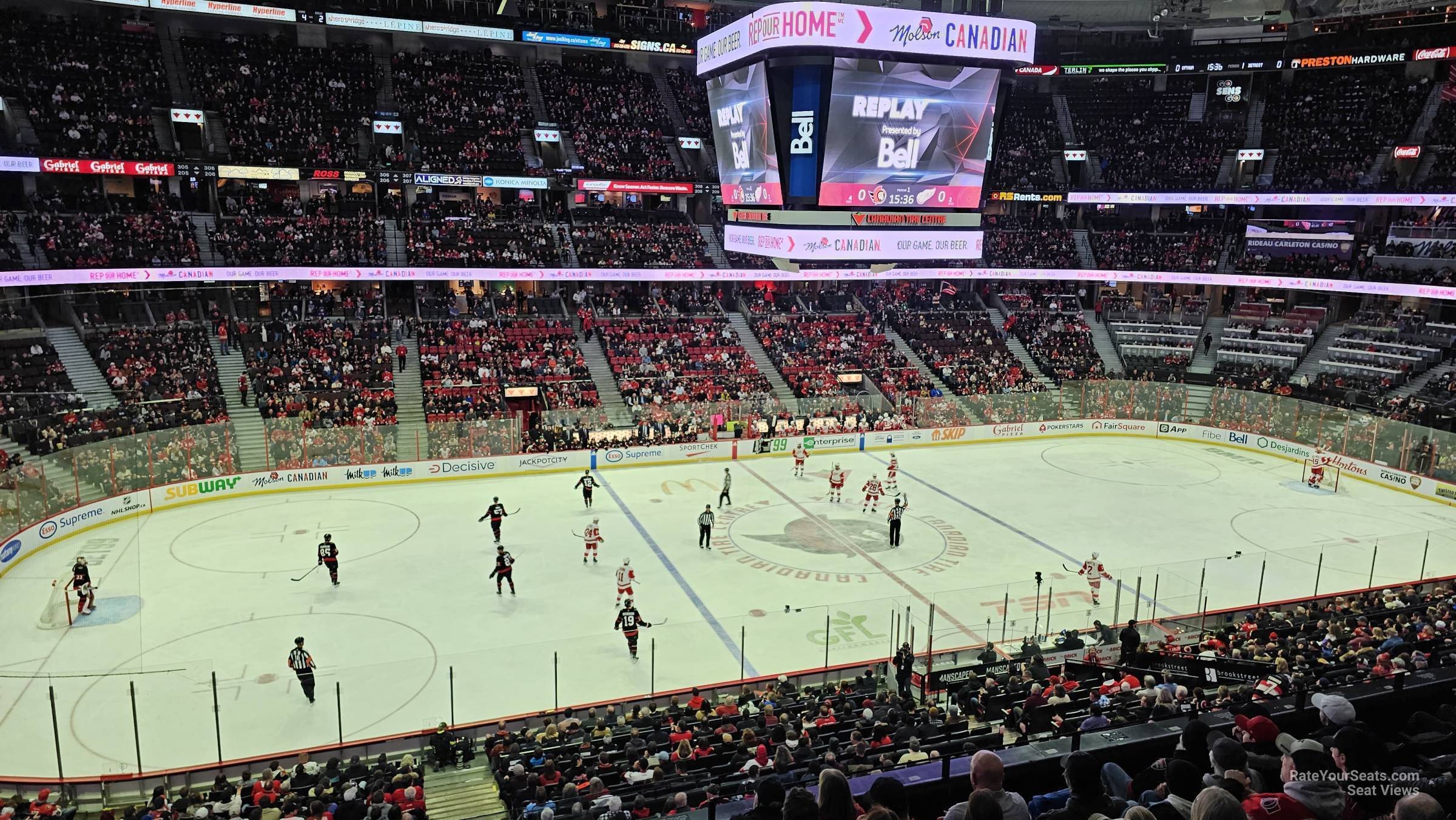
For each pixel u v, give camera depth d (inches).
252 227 1851.6
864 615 890.1
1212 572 1006.4
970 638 869.2
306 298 1866.4
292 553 1197.1
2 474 1091.3
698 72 1505.9
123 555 1156.5
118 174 1734.7
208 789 647.1
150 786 659.4
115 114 1812.3
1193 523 1373.0
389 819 458.6
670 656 863.1
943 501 1481.3
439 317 1931.6
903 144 1320.1
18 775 647.1
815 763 511.8
